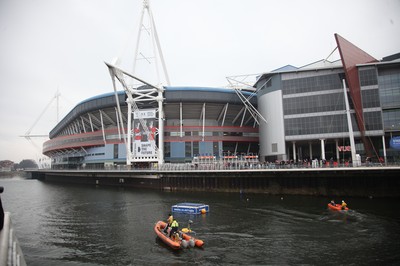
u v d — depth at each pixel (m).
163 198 47.38
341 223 28.02
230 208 36.94
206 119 83.88
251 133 82.25
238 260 19.11
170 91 72.81
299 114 58.72
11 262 4.62
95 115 88.00
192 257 19.83
